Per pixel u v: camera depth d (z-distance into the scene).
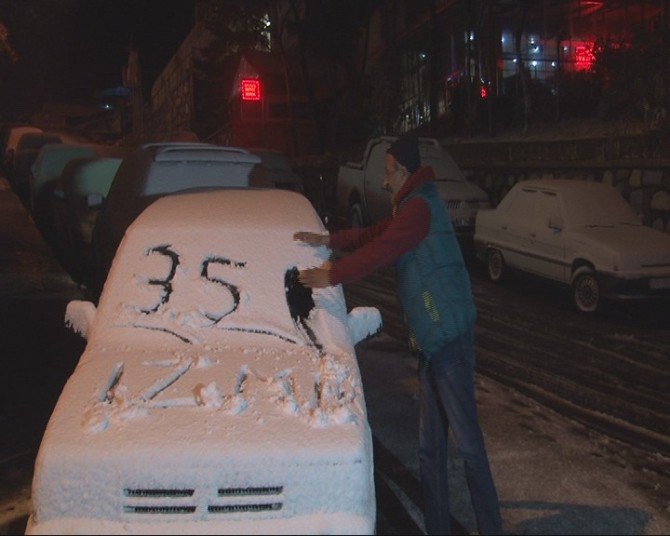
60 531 2.74
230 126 34.06
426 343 3.49
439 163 15.28
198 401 3.19
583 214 10.55
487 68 19.27
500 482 4.61
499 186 16.34
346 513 2.88
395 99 25.59
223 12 30.17
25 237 14.47
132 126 66.88
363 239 4.19
